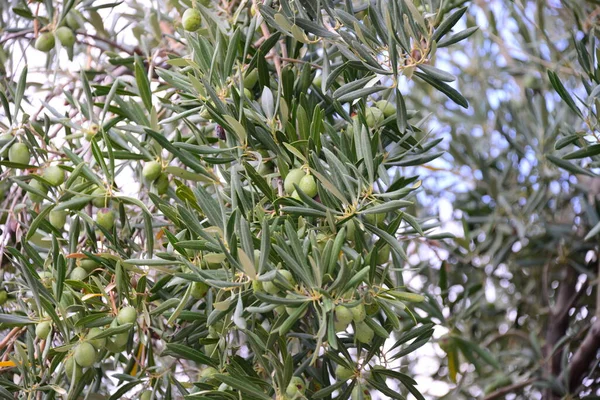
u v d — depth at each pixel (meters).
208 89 1.13
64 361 1.18
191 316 1.17
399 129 1.15
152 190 1.22
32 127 1.26
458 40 1.13
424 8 1.18
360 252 1.10
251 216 1.12
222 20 1.29
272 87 1.23
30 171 1.26
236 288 1.10
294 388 1.15
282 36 1.25
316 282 1.05
